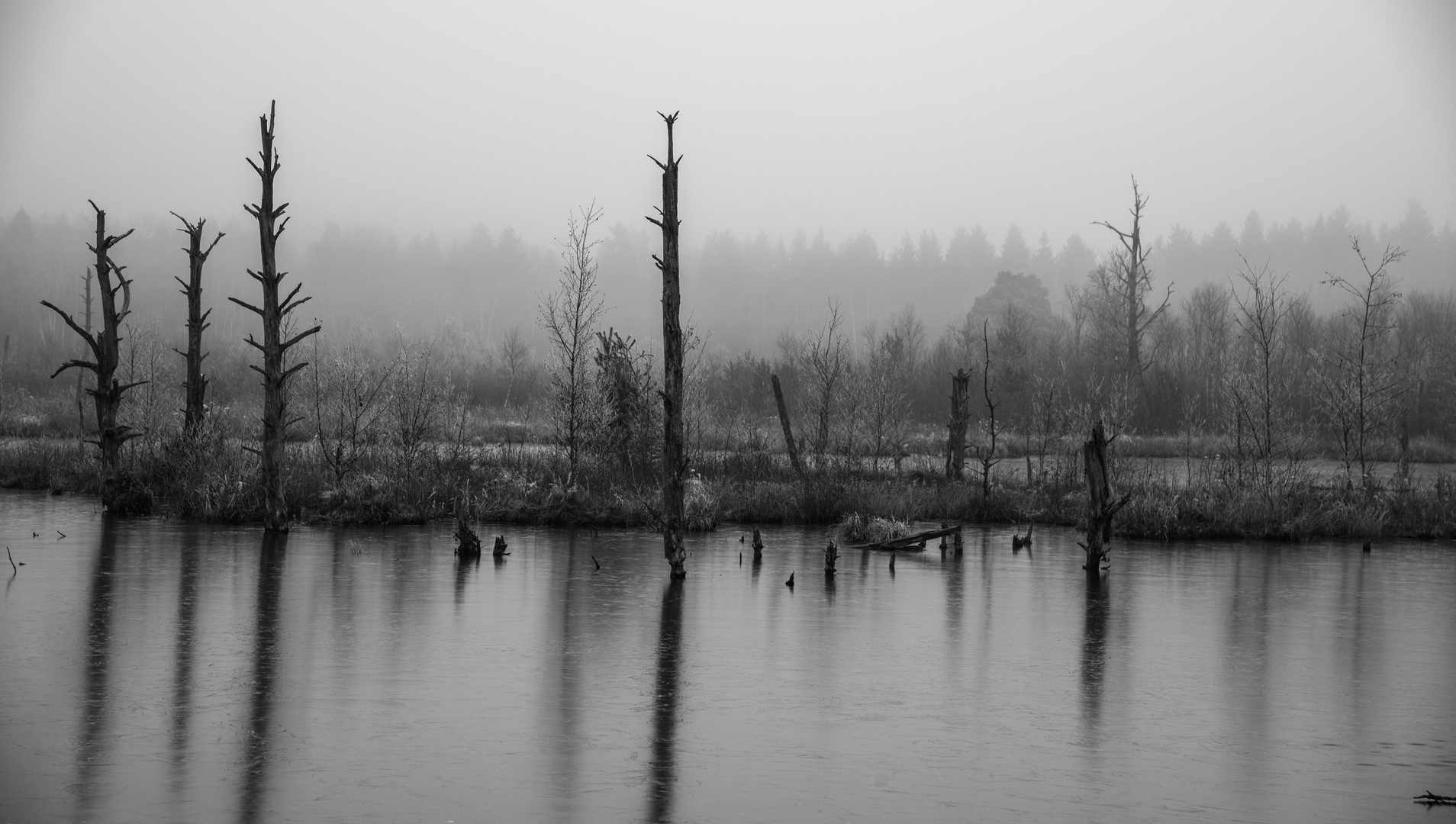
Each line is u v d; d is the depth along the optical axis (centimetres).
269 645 1253
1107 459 2777
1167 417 5466
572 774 858
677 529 1769
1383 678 1199
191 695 1046
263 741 919
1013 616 1517
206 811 767
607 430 2789
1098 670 1217
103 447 2523
